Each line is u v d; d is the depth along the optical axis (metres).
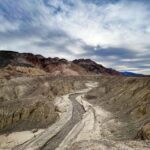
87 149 20.97
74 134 33.62
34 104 41.41
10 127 35.69
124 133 29.27
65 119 43.72
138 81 49.41
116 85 62.69
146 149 19.17
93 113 46.75
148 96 37.06
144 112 33.25
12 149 28.62
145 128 25.16
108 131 32.16
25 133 34.38
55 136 33.53
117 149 19.84
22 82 86.38
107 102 53.94
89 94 75.38
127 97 46.47
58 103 63.09
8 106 39.12
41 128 37.38
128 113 37.78
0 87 73.19
